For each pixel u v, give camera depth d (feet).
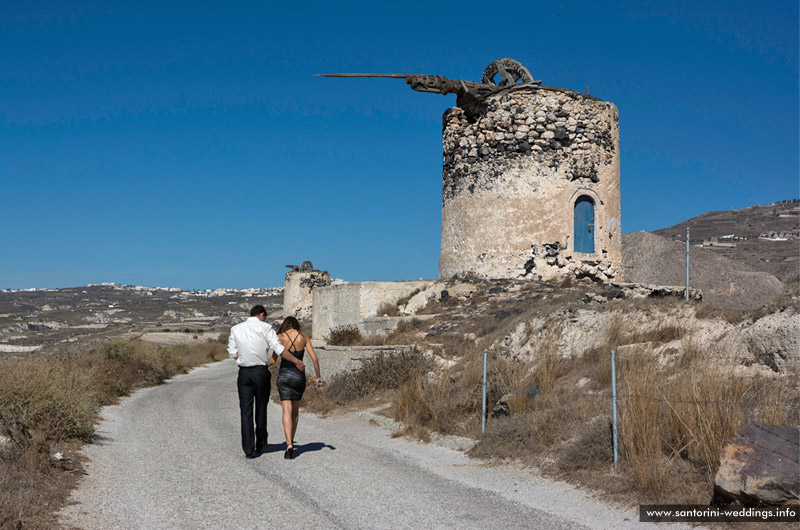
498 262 69.92
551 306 49.08
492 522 19.36
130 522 19.13
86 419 32.71
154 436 34.94
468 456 28.89
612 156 73.26
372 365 48.29
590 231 71.36
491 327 50.39
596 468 23.77
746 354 28.66
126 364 67.21
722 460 19.44
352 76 65.51
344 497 22.25
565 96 71.20
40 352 65.77
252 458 29.09
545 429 28.02
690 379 24.75
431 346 49.75
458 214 74.02
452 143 75.46
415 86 69.67
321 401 47.91
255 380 29.86
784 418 21.76
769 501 18.12
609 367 32.17
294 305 206.80
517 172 70.13
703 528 18.13
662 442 23.24
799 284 31.45
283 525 19.06
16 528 17.31
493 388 34.91
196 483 24.13
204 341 183.93
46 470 23.68
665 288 62.23
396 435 34.68
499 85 75.51
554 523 19.19
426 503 21.47
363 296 67.31
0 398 30.48
